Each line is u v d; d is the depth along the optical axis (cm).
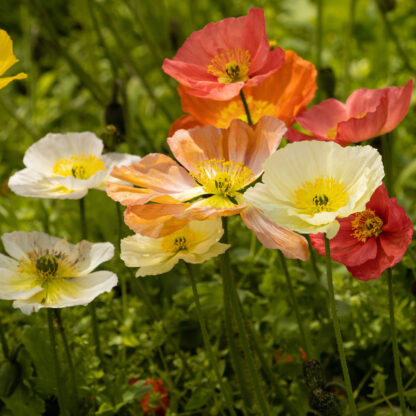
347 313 115
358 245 99
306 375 104
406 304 119
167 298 126
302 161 96
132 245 102
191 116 114
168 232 99
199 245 102
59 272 106
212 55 107
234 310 104
